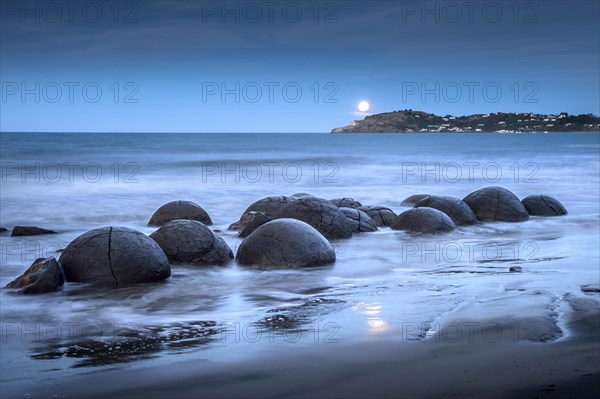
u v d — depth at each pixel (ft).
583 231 52.24
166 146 221.66
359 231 49.19
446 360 18.76
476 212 57.00
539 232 51.72
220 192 85.92
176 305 28.22
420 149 205.36
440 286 30.42
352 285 31.71
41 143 244.01
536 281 30.66
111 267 32.17
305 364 18.83
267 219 47.70
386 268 36.55
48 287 30.81
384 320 23.89
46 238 51.42
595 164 134.92
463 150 198.90
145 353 20.47
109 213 68.44
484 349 19.69
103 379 17.84
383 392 16.30
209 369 18.56
